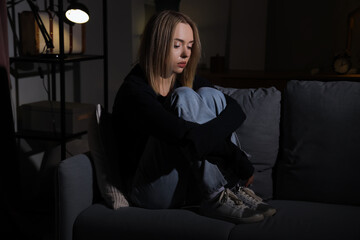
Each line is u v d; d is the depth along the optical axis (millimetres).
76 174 1687
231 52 4168
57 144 2932
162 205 1709
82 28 2703
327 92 1925
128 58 3492
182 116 1642
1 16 2271
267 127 1963
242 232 1537
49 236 2328
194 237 1557
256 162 1952
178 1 3793
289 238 1499
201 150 1581
